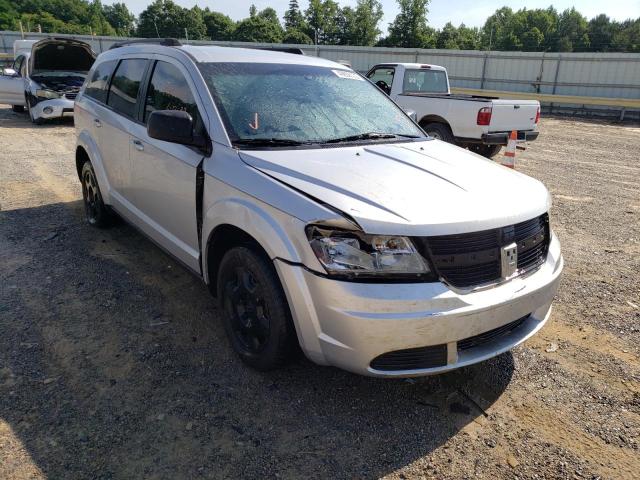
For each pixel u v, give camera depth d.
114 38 30.03
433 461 2.45
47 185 7.02
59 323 3.50
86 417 2.63
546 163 10.30
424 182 2.80
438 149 3.54
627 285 4.42
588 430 2.68
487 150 10.05
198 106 3.33
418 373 2.50
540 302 2.82
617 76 22.31
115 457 2.39
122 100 4.38
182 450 2.45
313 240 2.46
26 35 29.64
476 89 24.23
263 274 2.75
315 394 2.89
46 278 4.17
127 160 4.16
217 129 3.16
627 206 7.02
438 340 2.44
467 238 2.51
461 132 9.34
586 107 21.61
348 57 27.70
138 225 4.21
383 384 3.00
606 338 3.56
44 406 2.70
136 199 4.14
